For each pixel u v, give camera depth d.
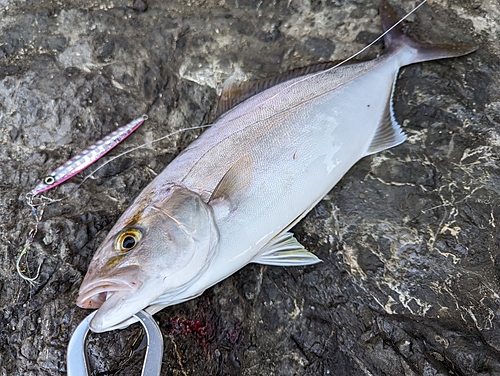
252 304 0.39
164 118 0.47
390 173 0.43
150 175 0.44
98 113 0.45
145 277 0.32
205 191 0.37
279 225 0.38
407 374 0.35
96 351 0.34
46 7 0.50
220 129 0.40
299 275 0.40
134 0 0.50
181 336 0.36
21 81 0.46
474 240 0.40
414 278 0.39
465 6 0.50
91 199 0.42
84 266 0.38
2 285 0.38
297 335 0.38
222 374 0.36
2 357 0.35
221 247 0.36
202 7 0.51
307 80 0.42
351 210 0.42
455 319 0.38
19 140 0.45
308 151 0.40
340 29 0.50
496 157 0.44
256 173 0.38
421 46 0.46
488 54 0.48
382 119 0.45
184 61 0.49
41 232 0.40
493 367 0.35
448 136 0.45
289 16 0.51
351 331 0.38
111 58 0.48
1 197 0.42
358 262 0.40
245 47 0.50
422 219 0.41
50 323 0.36
